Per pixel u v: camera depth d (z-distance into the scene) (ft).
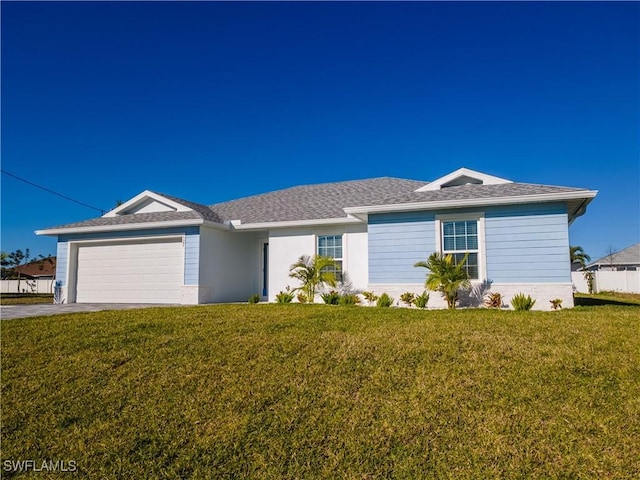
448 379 15.52
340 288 47.29
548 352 17.76
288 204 59.16
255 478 10.93
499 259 37.06
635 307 34.37
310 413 13.75
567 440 11.62
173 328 24.85
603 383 14.73
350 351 18.88
